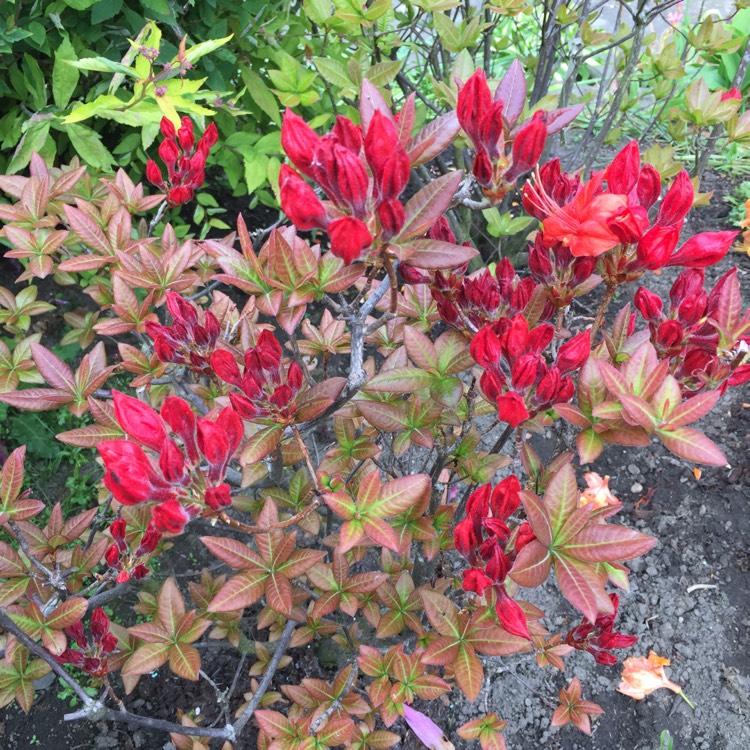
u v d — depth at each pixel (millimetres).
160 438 438
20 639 628
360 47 1016
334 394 541
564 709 748
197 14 1222
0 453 993
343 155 396
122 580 597
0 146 1204
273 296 521
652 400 495
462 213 1354
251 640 950
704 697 905
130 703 906
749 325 510
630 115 1729
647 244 481
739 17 1762
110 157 1074
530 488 625
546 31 1199
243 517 1107
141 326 708
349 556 685
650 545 470
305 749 639
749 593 1003
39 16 1060
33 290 897
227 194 1576
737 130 1011
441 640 581
